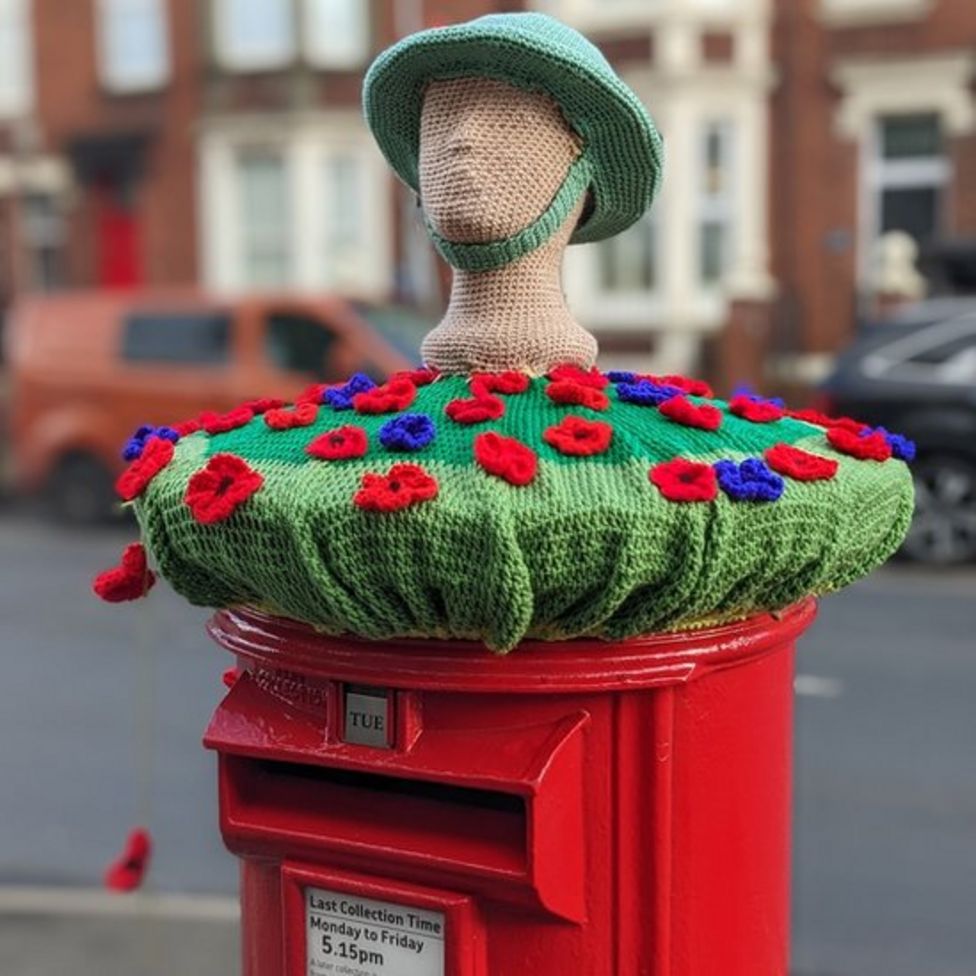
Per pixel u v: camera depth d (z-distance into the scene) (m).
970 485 7.95
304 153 16.25
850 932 3.40
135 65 17.11
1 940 3.30
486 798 1.29
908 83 13.63
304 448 1.24
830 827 4.04
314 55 16.17
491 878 1.23
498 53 1.31
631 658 1.23
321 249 16.42
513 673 1.21
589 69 1.32
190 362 9.18
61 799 4.38
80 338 9.64
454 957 1.26
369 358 8.66
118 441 9.43
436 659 1.22
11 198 17.92
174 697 5.49
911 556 8.12
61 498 9.84
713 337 14.01
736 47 14.12
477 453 1.14
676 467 1.15
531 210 1.36
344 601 1.18
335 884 1.31
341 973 1.33
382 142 1.55
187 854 3.93
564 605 1.17
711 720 1.30
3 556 8.82
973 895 3.60
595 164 1.42
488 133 1.35
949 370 7.97
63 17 17.27
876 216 14.12
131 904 3.54
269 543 1.19
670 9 13.96
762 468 1.18
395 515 1.12
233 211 16.83
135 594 1.50
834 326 14.15
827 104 14.02
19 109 17.69
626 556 1.12
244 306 9.11
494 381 1.31
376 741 1.27
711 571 1.16
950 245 9.15
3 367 13.35
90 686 5.68
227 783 1.36
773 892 1.44
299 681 1.35
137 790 4.46
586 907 1.27
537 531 1.11
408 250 15.85
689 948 1.32
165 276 17.22
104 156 17.25
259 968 1.44
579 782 1.25
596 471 1.15
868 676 5.63
